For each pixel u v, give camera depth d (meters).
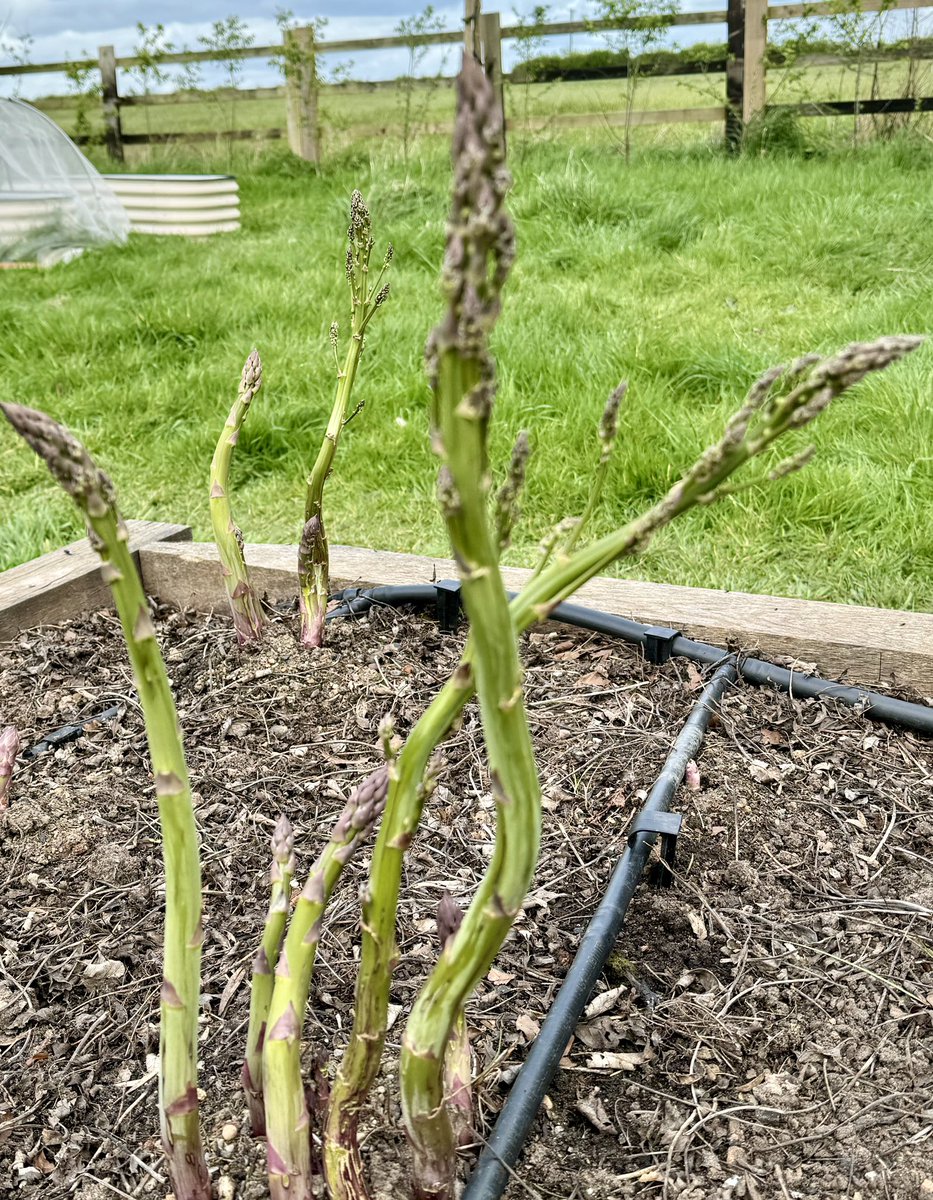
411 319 5.23
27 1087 1.43
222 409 4.44
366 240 2.13
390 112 10.95
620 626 2.41
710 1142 1.32
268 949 1.06
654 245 6.57
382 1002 0.99
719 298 5.64
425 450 4.05
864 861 1.79
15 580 2.69
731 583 3.08
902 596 2.97
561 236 6.65
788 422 0.76
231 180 8.23
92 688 2.38
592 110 9.97
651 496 3.62
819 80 10.05
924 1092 1.37
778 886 1.74
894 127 9.03
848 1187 1.26
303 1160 1.02
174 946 0.98
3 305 6.03
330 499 3.85
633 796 1.95
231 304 5.64
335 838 0.95
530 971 1.58
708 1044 1.46
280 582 2.73
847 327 4.85
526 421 4.12
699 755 2.03
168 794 0.92
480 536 0.73
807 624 2.36
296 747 2.14
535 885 1.76
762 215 6.80
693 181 7.71
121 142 11.81
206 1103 1.38
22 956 1.65
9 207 7.31
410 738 0.90
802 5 9.07
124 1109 1.39
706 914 1.69
